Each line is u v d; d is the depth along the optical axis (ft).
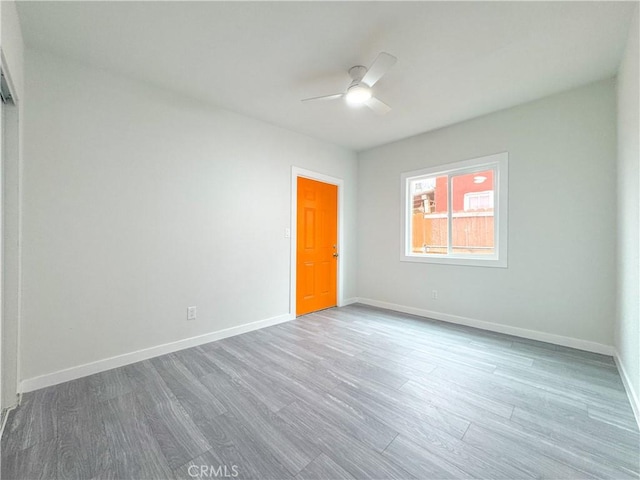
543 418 5.43
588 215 8.57
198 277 9.16
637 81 5.72
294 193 11.98
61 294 6.81
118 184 7.62
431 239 12.57
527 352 8.48
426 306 12.40
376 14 5.68
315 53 6.91
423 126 11.48
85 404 5.88
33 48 6.47
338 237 14.21
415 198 13.17
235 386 6.59
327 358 8.11
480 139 10.65
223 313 9.77
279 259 11.46
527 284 9.70
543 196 9.34
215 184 9.55
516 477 4.12
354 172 14.92
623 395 6.21
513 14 5.70
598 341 8.44
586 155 8.57
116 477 4.14
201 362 7.87
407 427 5.18
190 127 8.96
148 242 8.14
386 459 4.45
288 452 4.59
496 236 10.53
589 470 4.24
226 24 5.94
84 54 6.81
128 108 7.79
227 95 8.89
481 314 10.78
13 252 5.77
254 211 10.64
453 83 8.29
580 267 8.73
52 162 6.69
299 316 12.39
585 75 7.98
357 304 14.73
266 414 5.56
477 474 4.17
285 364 7.74
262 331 10.45
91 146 7.22
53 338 6.71
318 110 9.96
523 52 6.93
